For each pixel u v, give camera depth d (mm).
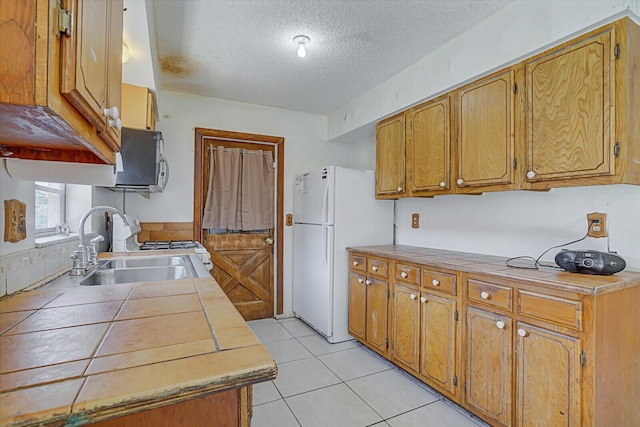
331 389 2096
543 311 1434
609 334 1321
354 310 2824
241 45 2256
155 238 3025
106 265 1682
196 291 1104
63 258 1452
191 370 562
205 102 3234
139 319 819
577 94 1529
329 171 2889
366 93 3084
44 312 868
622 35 1403
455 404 1931
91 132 810
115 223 2230
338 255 2904
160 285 1191
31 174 1058
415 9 1866
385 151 2869
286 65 2553
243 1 1796
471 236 2428
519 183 1782
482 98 1987
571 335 1332
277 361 2504
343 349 2738
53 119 604
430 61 2355
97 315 849
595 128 1461
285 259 3611
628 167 1411
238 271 3457
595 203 1731
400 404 1933
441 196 2691
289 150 3627
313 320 3127
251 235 3518
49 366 566
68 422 453
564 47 1584
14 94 505
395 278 2363
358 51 2330
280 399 1977
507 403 1574
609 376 1326
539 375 1442
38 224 1573
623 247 1626
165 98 3088
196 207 3170
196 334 721
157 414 566
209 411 601
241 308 3459
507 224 2170
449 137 2221
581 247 1780
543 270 1654
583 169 1502
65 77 575
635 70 1444
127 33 1658
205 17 1938
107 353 623
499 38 1866
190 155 3168
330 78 2787
